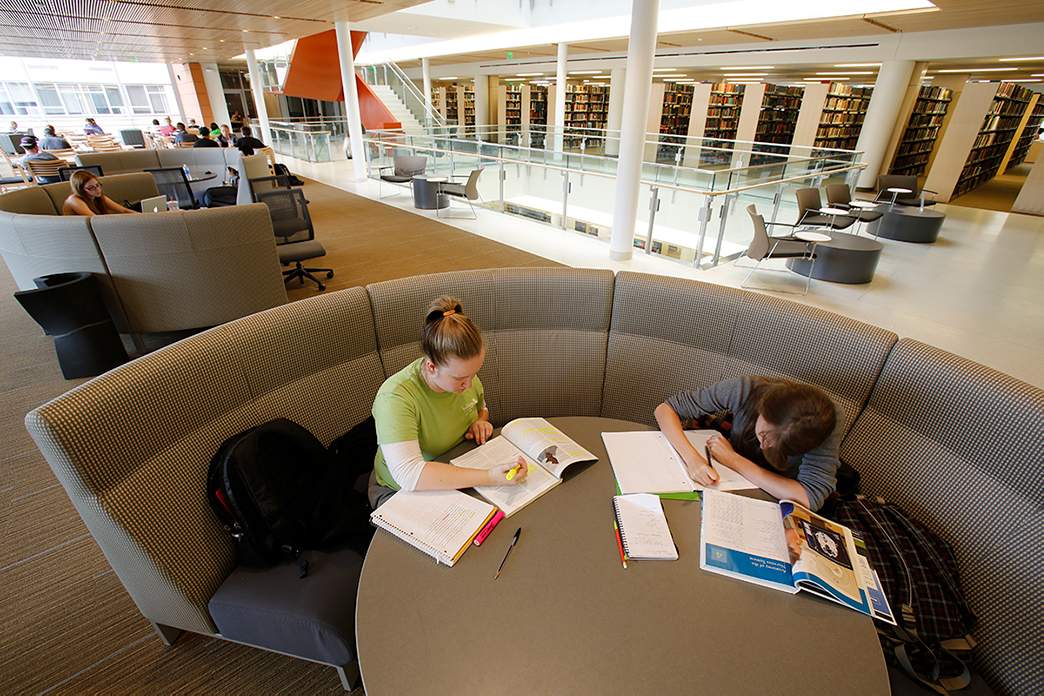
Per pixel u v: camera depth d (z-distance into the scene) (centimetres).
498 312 212
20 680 141
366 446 173
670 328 205
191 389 137
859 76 1254
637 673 86
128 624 157
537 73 1502
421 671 86
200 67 1867
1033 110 1488
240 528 133
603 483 134
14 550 182
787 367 179
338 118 1542
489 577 104
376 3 626
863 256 466
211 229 319
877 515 136
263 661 147
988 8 627
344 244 566
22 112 1631
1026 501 124
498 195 796
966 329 384
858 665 89
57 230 293
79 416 109
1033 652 118
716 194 475
